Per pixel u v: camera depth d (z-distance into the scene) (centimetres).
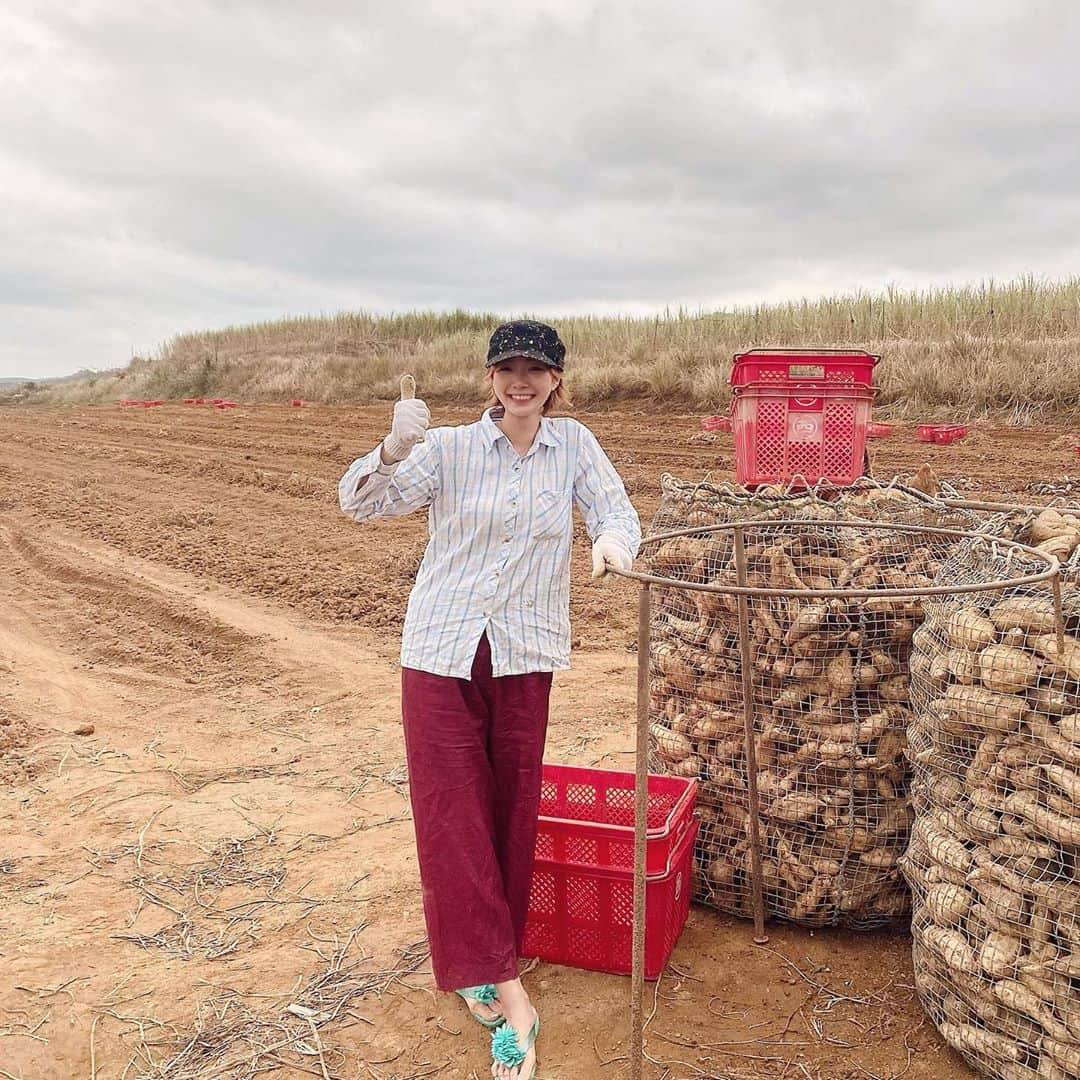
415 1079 304
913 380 1471
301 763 542
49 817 484
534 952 358
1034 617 278
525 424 308
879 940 369
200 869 432
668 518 403
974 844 294
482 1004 322
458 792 305
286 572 943
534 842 325
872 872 358
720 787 378
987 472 1019
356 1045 321
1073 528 330
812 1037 316
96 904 405
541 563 310
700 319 2267
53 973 360
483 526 304
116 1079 309
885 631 352
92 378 4678
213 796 504
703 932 377
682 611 393
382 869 427
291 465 1540
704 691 377
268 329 4334
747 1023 323
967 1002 293
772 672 362
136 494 1380
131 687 679
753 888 368
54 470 1641
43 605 889
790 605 355
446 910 306
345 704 627
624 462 1267
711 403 1688
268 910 399
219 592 904
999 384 1395
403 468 304
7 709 633
